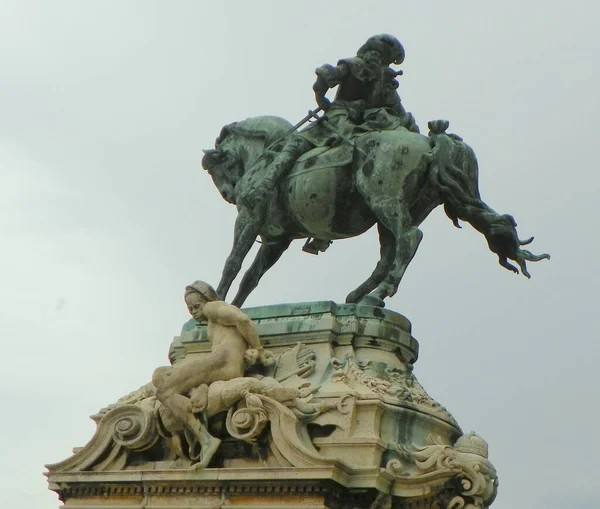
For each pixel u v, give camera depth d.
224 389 19.83
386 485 19.30
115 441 20.28
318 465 19.06
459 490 19.70
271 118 22.27
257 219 21.48
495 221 21.12
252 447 19.69
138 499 19.95
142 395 20.81
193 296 20.75
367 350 20.52
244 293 22.23
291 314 20.88
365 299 20.94
